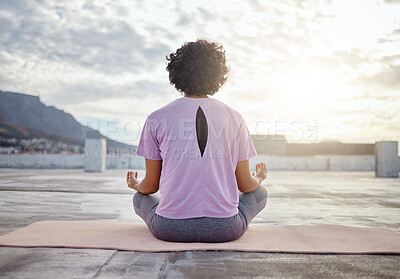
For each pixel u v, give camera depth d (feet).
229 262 4.58
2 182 18.80
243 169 5.65
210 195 5.19
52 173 29.32
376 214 9.24
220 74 5.61
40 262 4.47
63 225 6.81
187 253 4.94
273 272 4.21
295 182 21.74
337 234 6.20
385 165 27.37
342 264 4.56
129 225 6.87
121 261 4.55
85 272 4.11
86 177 24.11
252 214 5.82
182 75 5.48
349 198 13.07
